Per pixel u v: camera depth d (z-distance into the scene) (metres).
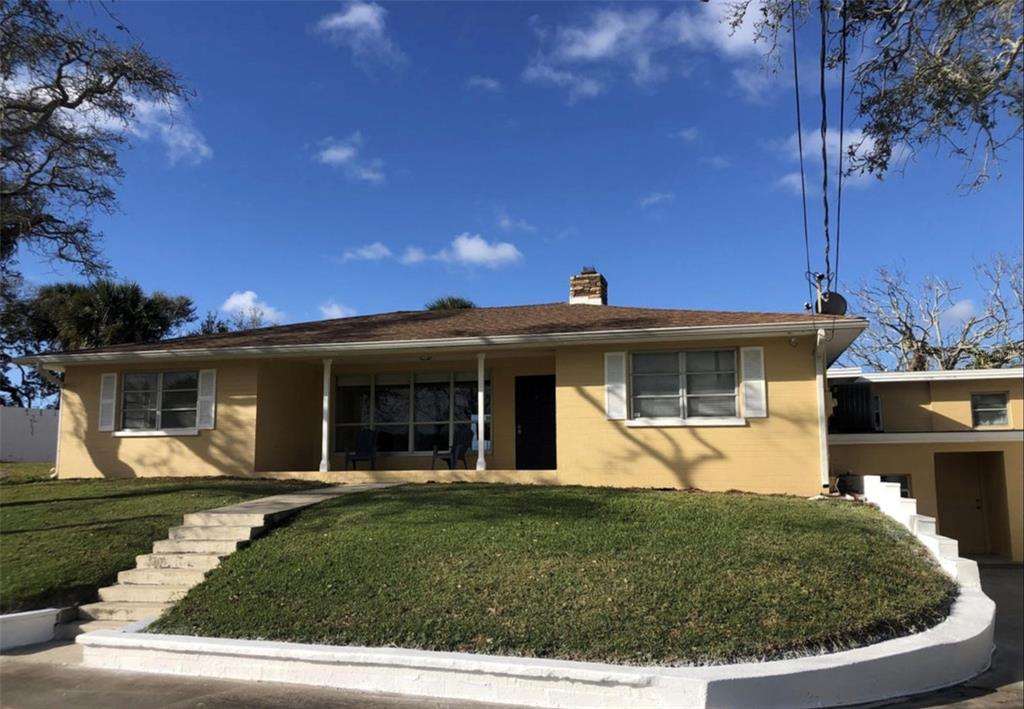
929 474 16.67
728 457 13.28
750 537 8.48
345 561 8.14
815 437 12.95
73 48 16.02
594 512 9.85
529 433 16.09
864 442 16.95
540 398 16.16
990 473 17.81
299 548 8.75
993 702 5.69
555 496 11.19
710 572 7.24
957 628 6.55
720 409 13.55
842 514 10.09
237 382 15.46
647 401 13.87
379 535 8.92
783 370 13.23
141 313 27.80
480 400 14.44
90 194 18.44
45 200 18.22
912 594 7.04
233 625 6.97
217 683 6.26
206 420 15.50
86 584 8.64
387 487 12.84
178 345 16.05
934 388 17.97
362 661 6.02
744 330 12.92
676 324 13.73
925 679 5.93
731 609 6.41
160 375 16.08
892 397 18.19
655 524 9.13
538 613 6.54
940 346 30.92
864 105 9.38
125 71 16.75
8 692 6.19
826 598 6.66
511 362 16.39
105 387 16.20
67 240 18.89
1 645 7.47
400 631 6.49
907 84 8.89
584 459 13.83
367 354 15.02
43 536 10.44
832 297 12.47
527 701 5.57
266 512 10.04
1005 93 8.52
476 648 6.15
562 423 14.02
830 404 14.84
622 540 8.35
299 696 5.87
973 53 8.65
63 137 17.23
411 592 7.18
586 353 14.11
